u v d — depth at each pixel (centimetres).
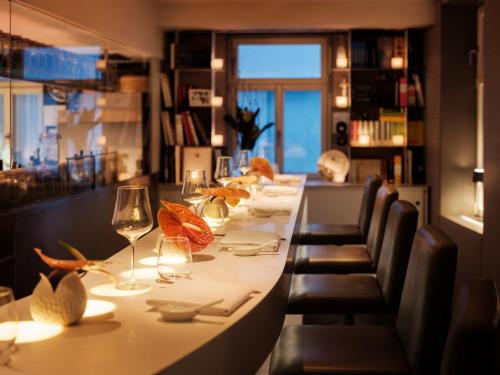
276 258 250
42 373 135
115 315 175
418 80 762
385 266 334
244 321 175
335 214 761
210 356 156
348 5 732
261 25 740
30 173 437
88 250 525
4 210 399
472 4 684
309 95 817
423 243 240
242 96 816
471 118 696
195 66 771
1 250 379
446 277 220
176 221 248
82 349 149
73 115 518
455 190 700
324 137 818
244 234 280
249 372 182
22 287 405
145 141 725
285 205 409
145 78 727
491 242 484
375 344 249
